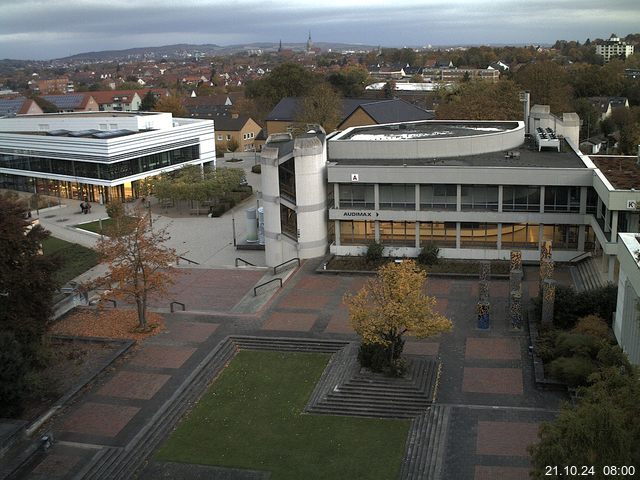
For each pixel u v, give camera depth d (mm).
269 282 56406
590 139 130250
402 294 39188
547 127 76250
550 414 36219
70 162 96438
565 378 37781
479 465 32406
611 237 49125
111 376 42594
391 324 39219
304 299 53938
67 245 74375
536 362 40656
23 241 42062
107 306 54500
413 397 38500
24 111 180125
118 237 48969
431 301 41812
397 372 40062
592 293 46000
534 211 58875
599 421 21953
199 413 38656
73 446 35281
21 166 104000
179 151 103875
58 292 53031
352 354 43656
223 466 33812
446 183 59531
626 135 115375
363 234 63219
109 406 39188
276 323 49531
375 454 34250
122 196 95375
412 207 61312
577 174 56594
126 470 33625
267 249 64250
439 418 36531
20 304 41812
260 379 42188
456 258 61281
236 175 92188
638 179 53625
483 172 58406
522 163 61594
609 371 25703
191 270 63062
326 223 63875
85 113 115375
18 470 33156
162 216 86438
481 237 60688
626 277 39031
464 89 133250
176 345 46656
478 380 40219
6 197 45250
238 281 59500
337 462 33719
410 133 73500
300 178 61219
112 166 92250
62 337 47469
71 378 42156
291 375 42531
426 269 58750
